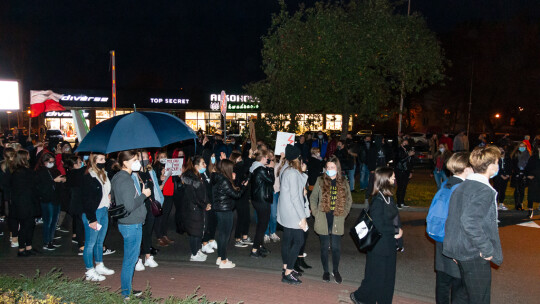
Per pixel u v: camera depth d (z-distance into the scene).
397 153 12.22
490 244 3.85
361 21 13.89
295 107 14.64
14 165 7.44
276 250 8.20
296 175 6.01
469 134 31.23
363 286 5.20
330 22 13.48
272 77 15.02
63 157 10.26
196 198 7.14
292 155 6.05
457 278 4.55
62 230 9.80
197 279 6.41
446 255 4.23
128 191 5.12
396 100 15.79
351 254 7.97
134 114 5.58
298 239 6.12
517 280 6.63
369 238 5.04
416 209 12.06
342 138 15.45
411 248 8.38
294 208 6.01
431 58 14.38
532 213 11.19
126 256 5.29
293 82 14.52
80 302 4.25
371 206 5.12
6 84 17.47
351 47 13.18
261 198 7.43
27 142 16.64
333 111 15.17
